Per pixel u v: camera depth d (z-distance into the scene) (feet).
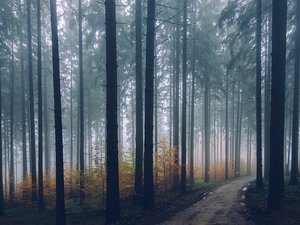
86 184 61.00
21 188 79.15
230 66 71.56
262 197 51.72
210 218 40.47
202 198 58.23
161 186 73.20
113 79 41.73
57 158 45.32
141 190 55.62
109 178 41.91
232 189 70.23
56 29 45.29
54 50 45.19
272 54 38.32
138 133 56.54
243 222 36.35
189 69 87.10
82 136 67.97
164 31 88.22
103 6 72.74
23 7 74.79
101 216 50.26
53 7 45.39
